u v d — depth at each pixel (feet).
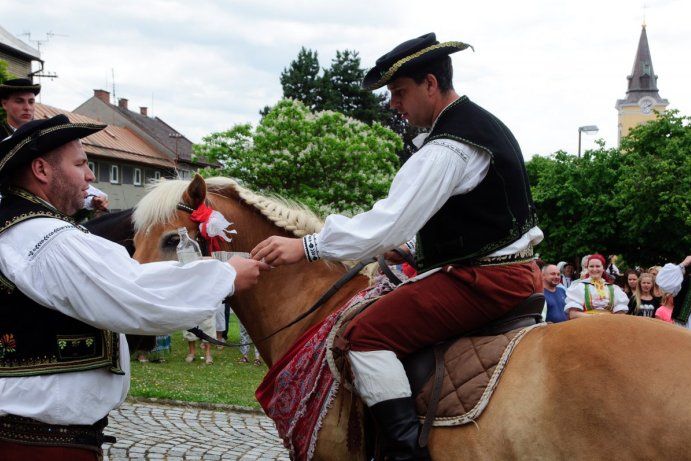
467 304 7.79
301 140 54.29
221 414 22.59
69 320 7.06
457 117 7.95
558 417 6.69
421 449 7.50
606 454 6.42
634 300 25.62
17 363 6.84
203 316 7.02
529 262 8.16
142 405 22.98
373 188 55.57
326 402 8.23
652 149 92.12
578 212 87.40
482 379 7.34
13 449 6.74
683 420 6.17
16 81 16.53
